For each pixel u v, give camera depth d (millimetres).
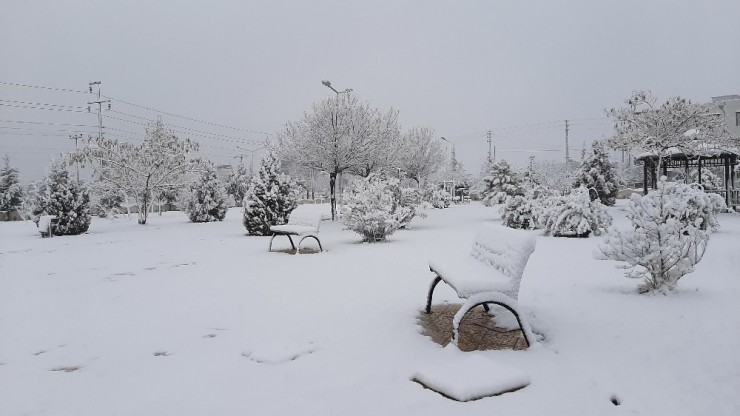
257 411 3232
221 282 7957
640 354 4215
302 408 3268
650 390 3529
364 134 23359
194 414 3213
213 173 26031
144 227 22141
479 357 4008
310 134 23312
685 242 6301
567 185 27672
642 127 24406
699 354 4156
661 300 5957
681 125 23531
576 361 4102
